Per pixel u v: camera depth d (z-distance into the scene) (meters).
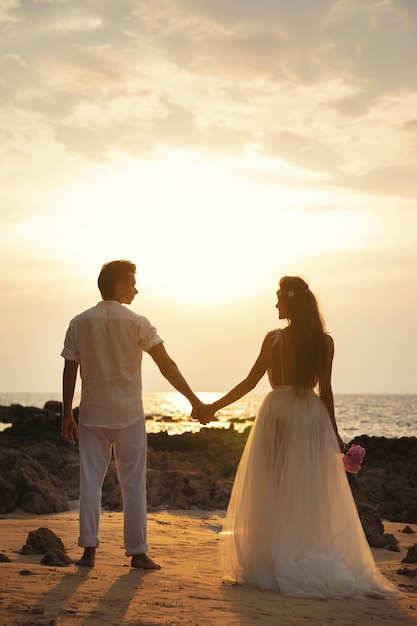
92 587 5.00
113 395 5.91
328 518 5.69
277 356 6.05
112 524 8.94
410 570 6.55
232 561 5.72
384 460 23.47
